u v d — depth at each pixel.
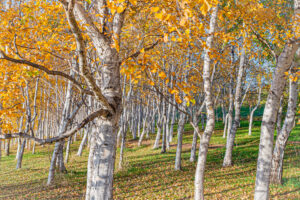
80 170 14.42
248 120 38.22
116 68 3.66
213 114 6.11
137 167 13.95
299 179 8.27
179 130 13.22
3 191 11.12
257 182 4.87
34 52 5.48
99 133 3.41
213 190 8.86
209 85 6.23
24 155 23.66
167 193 9.05
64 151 23.69
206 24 5.64
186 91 3.74
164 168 13.34
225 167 12.72
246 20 6.77
